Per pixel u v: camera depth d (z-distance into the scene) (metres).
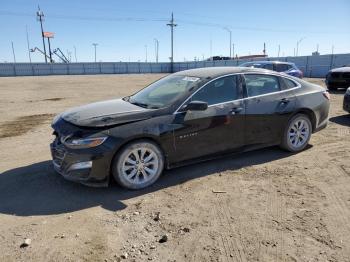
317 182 4.85
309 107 6.20
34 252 3.25
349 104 9.11
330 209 4.05
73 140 4.41
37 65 62.88
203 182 4.91
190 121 4.96
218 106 5.24
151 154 4.77
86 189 4.73
